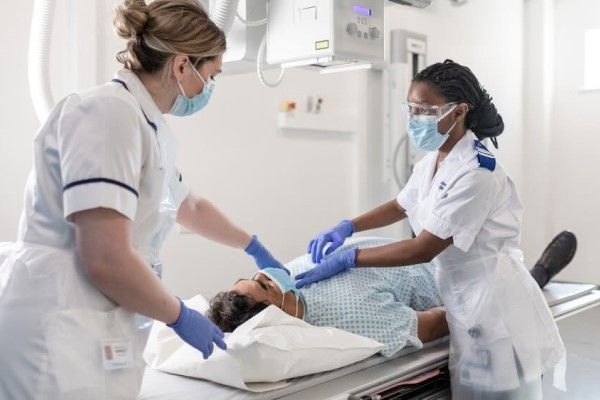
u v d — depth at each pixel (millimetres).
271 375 1470
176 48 1208
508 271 1742
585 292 2688
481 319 1730
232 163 3068
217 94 2963
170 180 1402
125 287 1104
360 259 1811
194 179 2900
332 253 1994
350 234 2076
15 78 2236
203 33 1238
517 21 4379
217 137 2984
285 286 1802
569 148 4520
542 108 4508
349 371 1643
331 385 1554
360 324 1779
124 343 1219
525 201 4590
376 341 1682
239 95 3068
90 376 1164
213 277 2969
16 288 1167
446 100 1679
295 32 1790
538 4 4477
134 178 1142
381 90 3918
